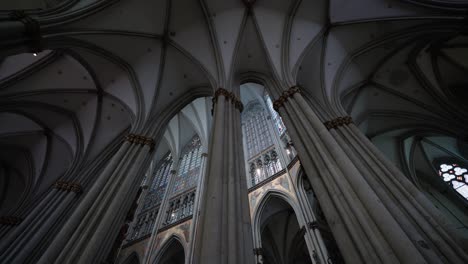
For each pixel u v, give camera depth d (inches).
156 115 355.9
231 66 329.4
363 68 398.6
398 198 184.7
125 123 439.8
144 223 657.6
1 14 173.3
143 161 280.5
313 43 355.6
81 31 262.4
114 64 372.8
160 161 921.5
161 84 374.9
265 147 622.8
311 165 177.2
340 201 140.9
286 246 560.7
